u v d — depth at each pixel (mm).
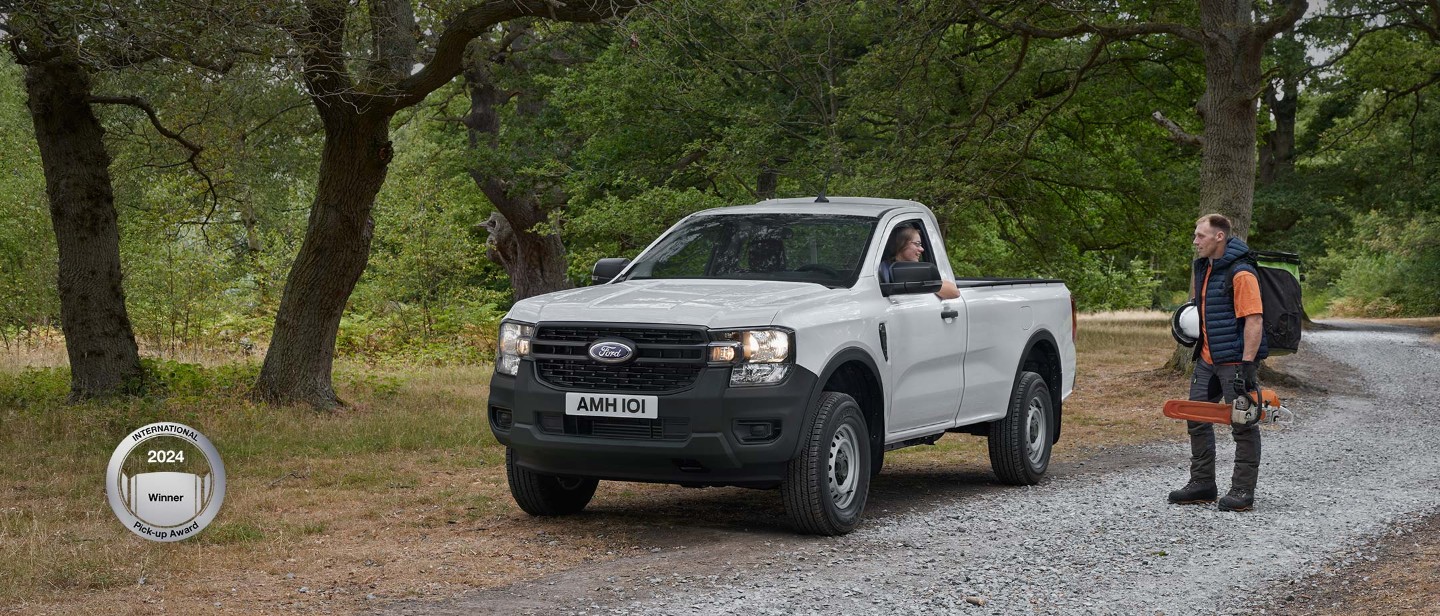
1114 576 6043
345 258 13492
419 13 14133
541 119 29625
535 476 7520
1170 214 26547
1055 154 26141
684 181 25703
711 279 7820
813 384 6801
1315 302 63875
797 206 8461
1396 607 5270
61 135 13625
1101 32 19219
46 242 22547
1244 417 7812
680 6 13875
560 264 33156
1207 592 5730
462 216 39000
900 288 7652
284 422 12047
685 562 6328
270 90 13812
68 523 7207
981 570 6156
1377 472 9797
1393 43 29219
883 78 20531
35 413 12281
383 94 12711
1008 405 9109
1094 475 9914
